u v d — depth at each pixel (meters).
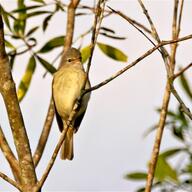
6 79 8.91
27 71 12.59
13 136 8.86
